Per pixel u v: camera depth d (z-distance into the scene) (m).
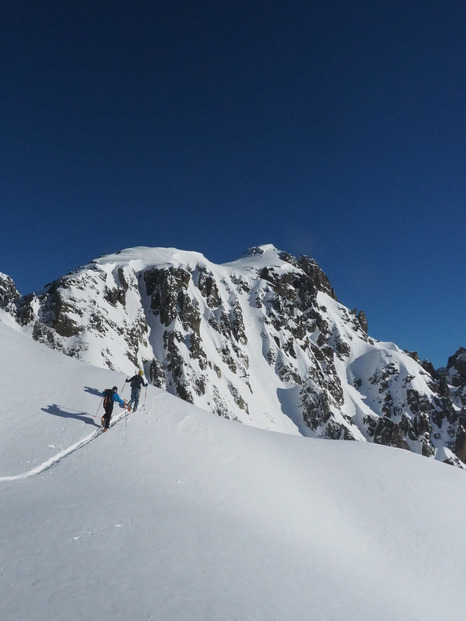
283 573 8.92
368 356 147.88
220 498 13.98
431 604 12.04
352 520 17.80
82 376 22.48
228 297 137.38
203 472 15.68
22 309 86.75
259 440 23.02
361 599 9.22
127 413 18.59
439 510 20.94
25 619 5.26
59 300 89.62
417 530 18.42
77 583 6.34
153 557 7.76
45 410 17.39
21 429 15.45
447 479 24.77
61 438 15.29
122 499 11.19
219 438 19.88
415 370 138.62
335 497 19.50
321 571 10.12
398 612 9.41
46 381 20.53
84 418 17.41
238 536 10.43
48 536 7.95
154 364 98.88
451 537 18.56
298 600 7.77
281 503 16.06
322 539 14.34
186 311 115.19
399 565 14.89
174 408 21.00
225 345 120.50
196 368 103.06
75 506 9.98
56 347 82.38
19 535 7.82
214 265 154.38
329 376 135.12
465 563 16.55
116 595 6.18
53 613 5.48
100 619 5.51
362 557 14.37
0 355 22.00
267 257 175.88
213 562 8.27
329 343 153.50
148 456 15.42
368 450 26.48
